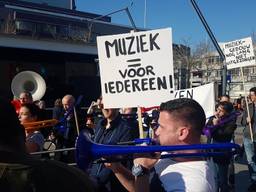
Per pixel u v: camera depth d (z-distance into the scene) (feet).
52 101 56.44
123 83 16.28
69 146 24.49
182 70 57.21
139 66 16.14
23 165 5.18
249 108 29.76
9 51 51.75
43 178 5.30
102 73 16.49
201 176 7.75
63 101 26.20
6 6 96.68
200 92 27.71
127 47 16.28
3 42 43.57
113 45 16.39
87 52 51.26
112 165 9.25
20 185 5.04
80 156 7.69
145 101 16.03
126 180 9.32
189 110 8.07
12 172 5.09
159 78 15.98
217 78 133.59
